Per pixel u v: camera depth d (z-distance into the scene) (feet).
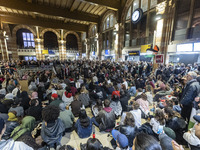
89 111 12.64
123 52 52.44
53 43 93.20
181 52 27.50
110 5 47.32
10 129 6.76
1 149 2.60
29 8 45.91
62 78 32.60
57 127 6.51
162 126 6.08
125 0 47.32
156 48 31.91
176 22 30.01
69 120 8.49
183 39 28.07
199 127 4.56
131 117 6.48
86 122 7.76
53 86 15.34
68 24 76.54
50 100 12.60
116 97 10.71
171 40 30.78
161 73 25.07
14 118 7.20
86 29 84.99
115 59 56.03
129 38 49.70
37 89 14.64
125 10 48.85
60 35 89.56
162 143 4.82
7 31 71.36
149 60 40.88
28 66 41.32
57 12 52.85
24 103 11.10
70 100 12.13
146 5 40.32
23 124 7.24
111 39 63.05
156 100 14.56
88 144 4.80
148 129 6.65
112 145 7.59
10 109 8.93
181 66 24.68
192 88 7.92
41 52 83.51
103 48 71.61
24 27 76.43
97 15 67.31
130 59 51.60
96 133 8.94
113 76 23.31
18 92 14.23
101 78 23.45
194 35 26.20
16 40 77.77
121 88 14.65
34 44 86.28
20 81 18.80
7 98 10.34
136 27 45.70
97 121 8.78
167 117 7.45
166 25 30.63
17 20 61.05
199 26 25.31
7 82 19.07
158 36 32.27
